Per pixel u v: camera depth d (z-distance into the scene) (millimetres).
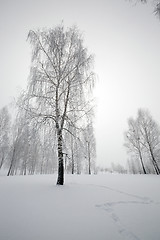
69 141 9445
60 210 4605
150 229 3578
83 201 5582
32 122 8523
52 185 8117
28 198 5637
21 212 4324
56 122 8578
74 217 4152
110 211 4754
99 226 3682
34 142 8883
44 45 10039
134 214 4531
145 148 26250
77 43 10234
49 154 9031
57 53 9914
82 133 9211
